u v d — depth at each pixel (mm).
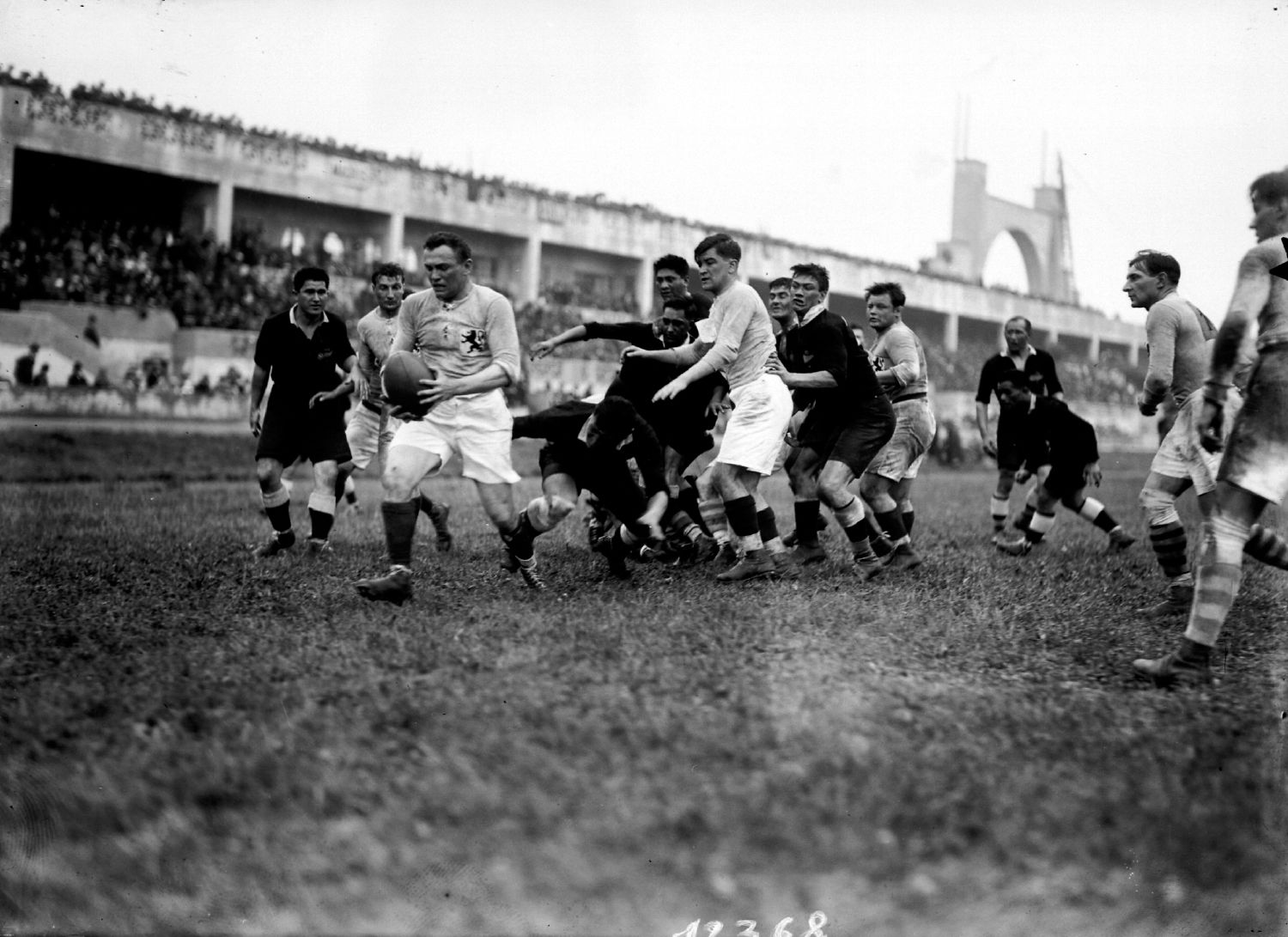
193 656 4188
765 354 6125
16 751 3154
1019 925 2432
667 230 29938
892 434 6629
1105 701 3775
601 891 2496
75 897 2480
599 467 5660
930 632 4734
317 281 7004
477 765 3004
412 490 5336
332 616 4938
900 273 34250
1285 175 4203
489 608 5094
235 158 22281
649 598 5426
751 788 2893
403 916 2418
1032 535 8383
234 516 9898
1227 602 4109
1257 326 4199
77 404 19281
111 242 20484
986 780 2973
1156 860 2695
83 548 7215
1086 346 41656
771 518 7070
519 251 27562
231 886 2518
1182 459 5664
